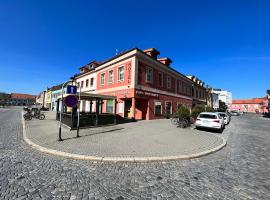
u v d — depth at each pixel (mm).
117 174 4695
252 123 24719
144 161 5785
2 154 6121
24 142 8047
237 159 6391
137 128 13000
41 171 4715
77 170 4891
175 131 12172
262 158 6566
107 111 22562
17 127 12672
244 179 4551
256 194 3766
